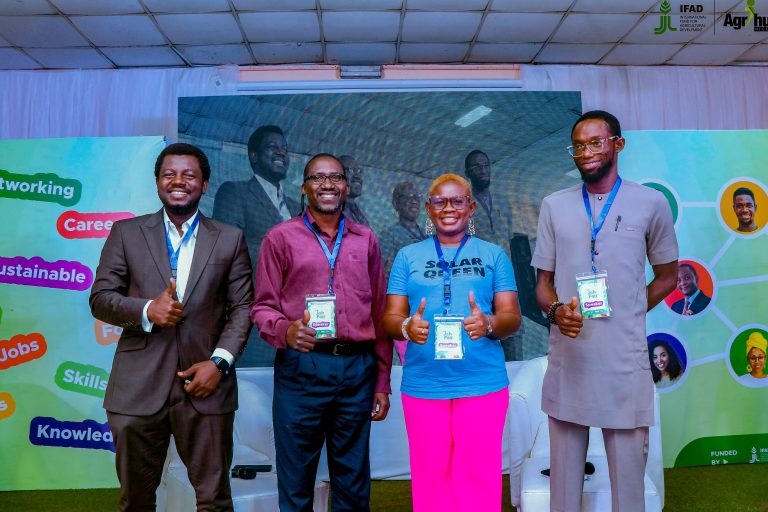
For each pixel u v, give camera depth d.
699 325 3.90
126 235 2.30
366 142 4.21
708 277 3.92
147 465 2.21
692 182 3.95
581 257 2.25
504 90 4.30
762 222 3.96
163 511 2.97
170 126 4.67
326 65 4.96
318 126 4.22
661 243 2.29
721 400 3.89
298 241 2.34
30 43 4.48
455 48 4.73
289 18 4.19
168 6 4.00
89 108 4.71
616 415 2.15
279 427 2.27
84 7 3.98
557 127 4.26
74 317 3.69
